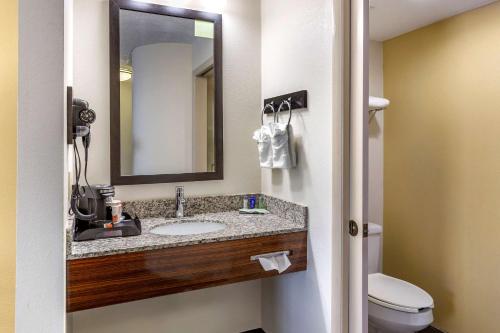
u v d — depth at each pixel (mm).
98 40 1766
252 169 2131
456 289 2182
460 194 2141
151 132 1877
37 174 864
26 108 854
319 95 1584
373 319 1989
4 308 975
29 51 854
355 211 1441
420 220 2406
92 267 1298
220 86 2016
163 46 1891
